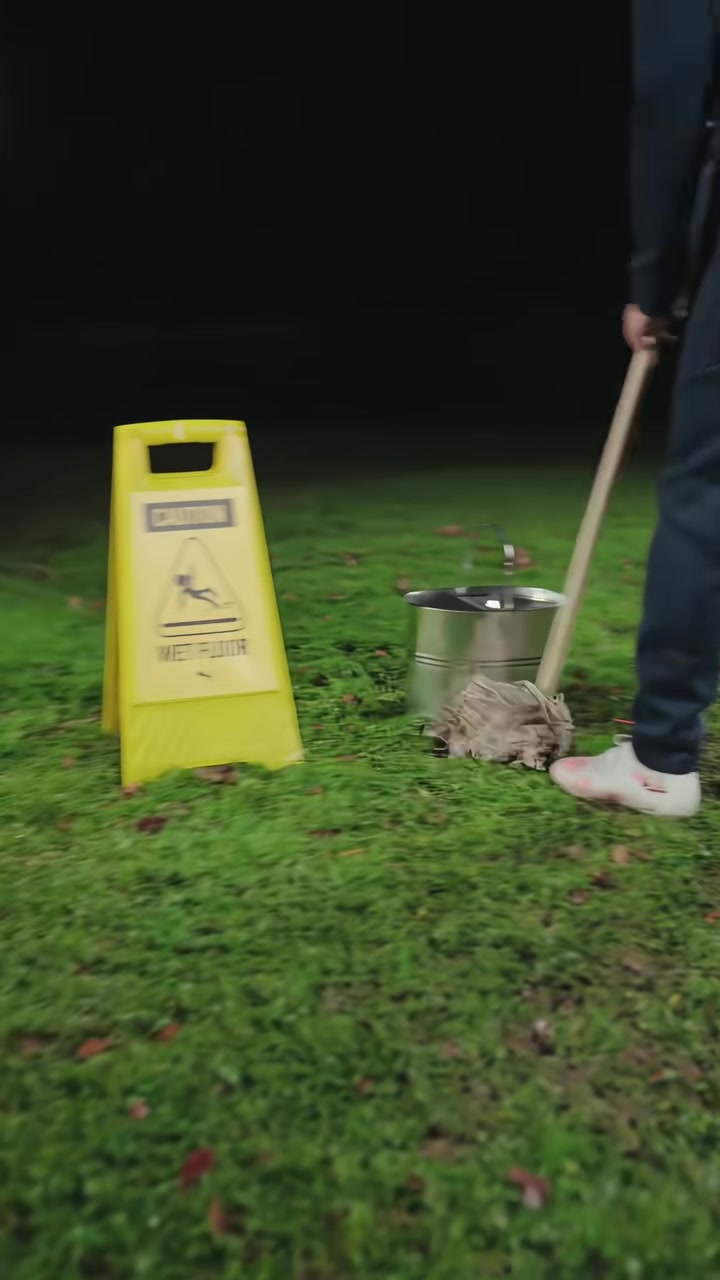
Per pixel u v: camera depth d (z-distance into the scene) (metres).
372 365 15.21
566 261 22.94
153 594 3.17
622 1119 1.91
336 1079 1.99
